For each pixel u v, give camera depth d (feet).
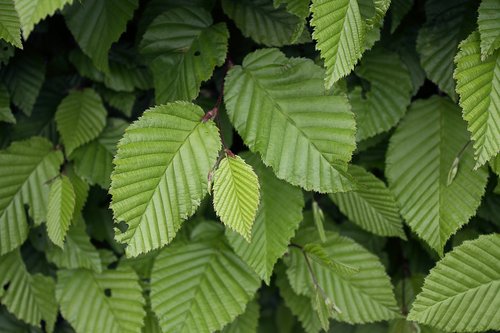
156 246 1.43
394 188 1.62
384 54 1.64
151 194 1.43
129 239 1.42
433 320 1.53
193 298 1.65
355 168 1.63
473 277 1.53
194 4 1.64
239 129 1.50
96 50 1.62
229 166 1.42
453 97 1.59
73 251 1.73
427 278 1.53
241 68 1.52
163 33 1.57
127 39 1.73
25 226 1.66
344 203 1.67
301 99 1.48
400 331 1.68
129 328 1.70
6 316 1.82
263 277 1.56
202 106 1.69
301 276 1.67
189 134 1.44
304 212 1.75
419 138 1.63
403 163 1.63
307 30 1.56
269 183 1.59
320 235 1.61
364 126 1.62
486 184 1.60
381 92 1.63
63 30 1.74
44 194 1.67
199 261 1.67
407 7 1.60
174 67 1.55
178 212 1.44
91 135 1.68
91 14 1.60
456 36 1.59
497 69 1.44
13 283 1.72
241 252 1.59
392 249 1.81
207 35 1.55
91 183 1.68
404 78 1.63
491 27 1.42
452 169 1.57
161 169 1.43
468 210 1.57
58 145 1.71
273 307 2.11
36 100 1.76
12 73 1.70
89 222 1.80
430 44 1.61
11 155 1.65
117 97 1.75
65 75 1.79
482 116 1.42
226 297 1.65
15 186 1.65
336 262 1.60
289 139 1.48
